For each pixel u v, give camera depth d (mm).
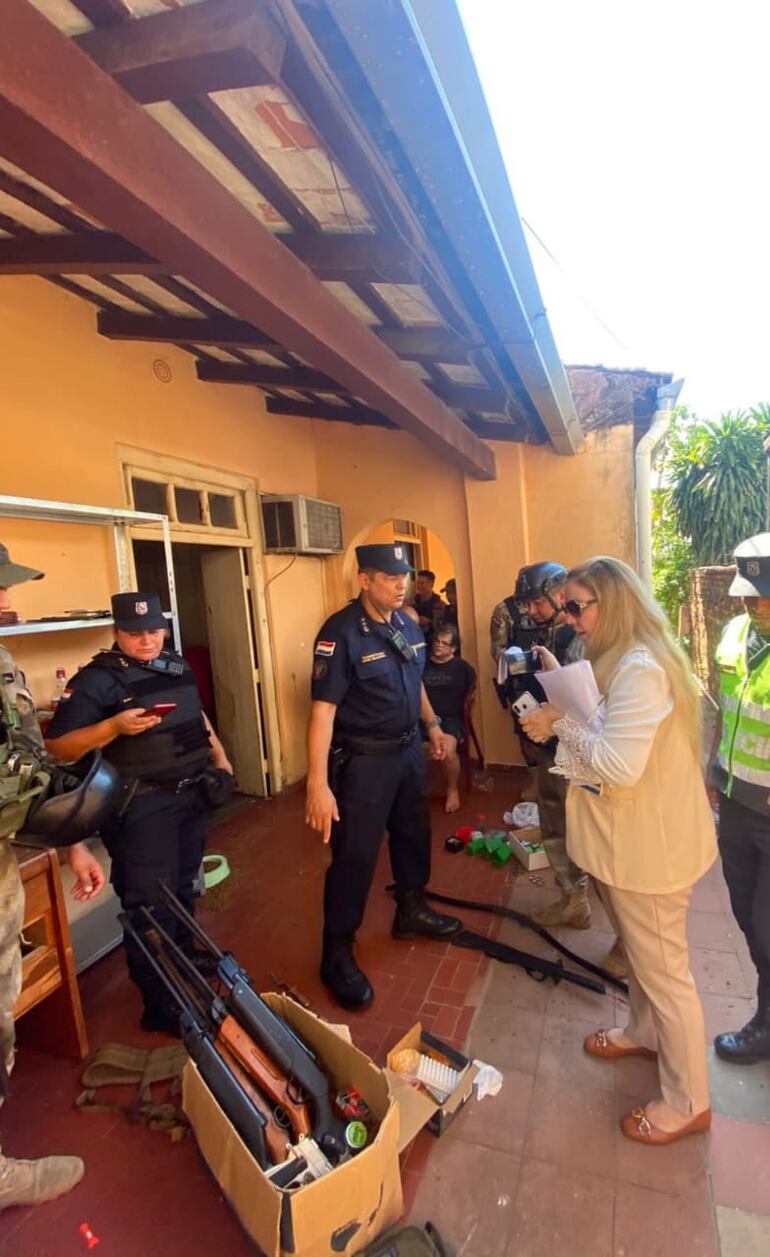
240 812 4707
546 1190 1684
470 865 3596
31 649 2961
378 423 4988
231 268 1618
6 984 1690
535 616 3275
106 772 1929
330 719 2385
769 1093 1940
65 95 1104
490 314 2332
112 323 3316
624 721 1587
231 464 4535
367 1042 2248
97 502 3328
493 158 1522
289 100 1403
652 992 1742
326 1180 1350
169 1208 1697
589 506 4988
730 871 2086
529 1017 2330
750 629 1980
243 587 4816
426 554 9945
